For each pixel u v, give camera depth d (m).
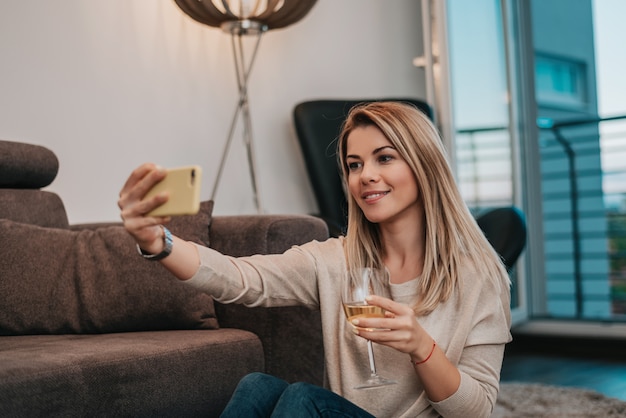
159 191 1.13
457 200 1.45
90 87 2.86
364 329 1.24
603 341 3.89
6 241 1.98
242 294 1.39
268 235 1.96
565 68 5.04
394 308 1.23
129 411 1.52
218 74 3.34
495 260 1.46
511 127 4.08
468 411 1.29
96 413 1.46
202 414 1.69
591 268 4.93
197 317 1.90
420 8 4.23
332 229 2.88
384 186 1.44
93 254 1.97
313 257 1.51
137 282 1.91
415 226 1.48
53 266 1.96
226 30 3.08
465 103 3.77
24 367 1.36
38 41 2.71
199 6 2.98
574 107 4.99
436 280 1.41
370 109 1.47
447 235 1.43
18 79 2.65
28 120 2.67
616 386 3.02
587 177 4.91
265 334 1.92
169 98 3.14
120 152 2.95
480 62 3.93
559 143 4.88
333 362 1.47
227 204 3.35
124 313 1.90
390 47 4.06
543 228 4.38
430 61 3.69
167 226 2.02
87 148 2.84
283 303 1.49
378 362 1.41
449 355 1.37
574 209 4.85
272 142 3.54
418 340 1.24
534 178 4.37
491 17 4.05
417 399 1.39
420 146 1.44
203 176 3.25
